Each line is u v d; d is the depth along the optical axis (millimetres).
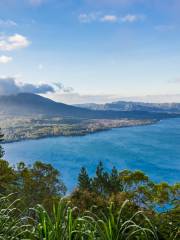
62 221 5883
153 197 34031
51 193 42312
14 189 33125
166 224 7164
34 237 5816
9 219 6430
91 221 6012
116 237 5742
